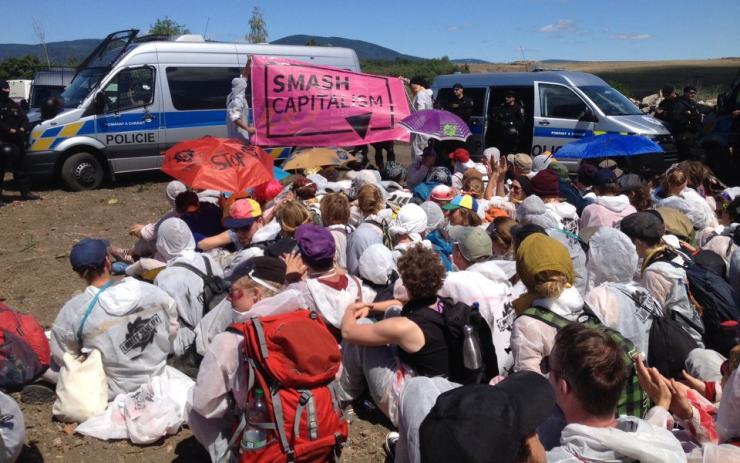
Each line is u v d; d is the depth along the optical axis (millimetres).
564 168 7789
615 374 2348
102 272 4090
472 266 4383
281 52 12961
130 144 11867
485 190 8328
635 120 12727
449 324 3516
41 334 3623
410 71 55406
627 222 4605
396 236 5309
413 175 9445
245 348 2965
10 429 3105
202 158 5777
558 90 13219
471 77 14531
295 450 2871
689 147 12906
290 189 7277
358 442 4086
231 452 3207
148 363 4141
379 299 4312
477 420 1767
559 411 2842
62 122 11336
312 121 8734
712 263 4988
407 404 2809
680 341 3750
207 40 13008
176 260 4707
